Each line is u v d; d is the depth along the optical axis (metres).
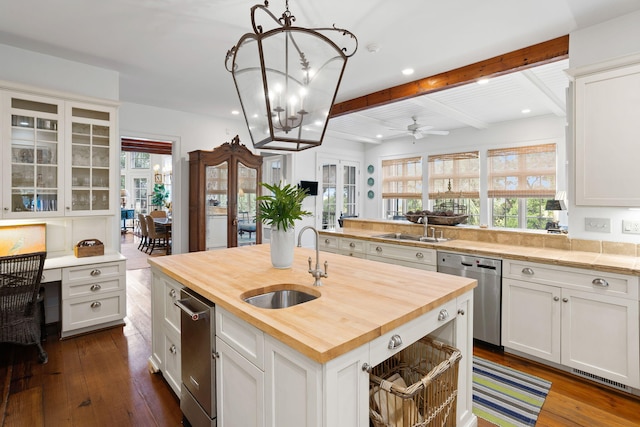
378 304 1.46
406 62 3.33
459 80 3.48
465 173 6.75
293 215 2.16
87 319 3.07
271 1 2.29
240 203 5.24
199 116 5.46
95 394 2.21
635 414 2.02
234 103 4.84
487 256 2.79
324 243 4.40
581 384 2.33
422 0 2.29
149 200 11.72
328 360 1.03
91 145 3.27
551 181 5.68
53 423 1.92
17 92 2.86
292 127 1.52
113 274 3.19
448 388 1.61
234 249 2.96
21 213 2.90
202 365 1.69
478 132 6.55
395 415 1.46
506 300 2.69
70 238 3.39
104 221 3.56
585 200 2.55
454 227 3.62
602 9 2.40
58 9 2.41
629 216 2.55
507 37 2.82
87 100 3.19
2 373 2.45
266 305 1.77
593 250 2.70
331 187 7.75
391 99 4.11
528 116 5.82
